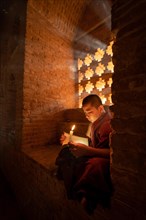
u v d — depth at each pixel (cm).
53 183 209
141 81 109
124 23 123
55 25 442
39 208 254
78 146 157
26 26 363
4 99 528
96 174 131
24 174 321
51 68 430
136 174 110
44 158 281
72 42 517
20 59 381
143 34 109
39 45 396
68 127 398
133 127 113
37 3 377
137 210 108
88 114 176
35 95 382
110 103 407
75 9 456
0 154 543
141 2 112
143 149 106
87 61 474
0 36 613
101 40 437
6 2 531
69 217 177
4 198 369
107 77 418
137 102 111
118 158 122
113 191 127
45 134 405
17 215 312
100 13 440
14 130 426
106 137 151
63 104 463
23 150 342
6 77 518
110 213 128
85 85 482
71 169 150
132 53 116
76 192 133
